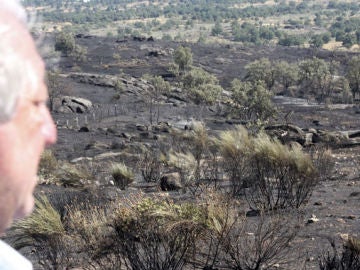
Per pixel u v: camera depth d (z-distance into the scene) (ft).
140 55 331.98
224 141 33.35
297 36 591.37
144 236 18.28
